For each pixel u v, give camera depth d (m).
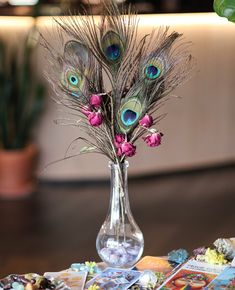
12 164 2.43
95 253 1.88
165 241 1.98
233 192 2.52
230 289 0.83
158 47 0.84
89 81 0.84
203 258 0.94
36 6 2.39
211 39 2.70
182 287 0.85
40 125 2.55
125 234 0.91
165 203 2.38
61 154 2.58
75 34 0.85
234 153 2.90
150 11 2.50
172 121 2.70
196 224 2.14
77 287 0.88
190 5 2.86
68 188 2.57
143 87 0.83
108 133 0.87
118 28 0.84
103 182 2.62
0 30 2.46
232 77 2.81
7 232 2.08
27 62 2.39
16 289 0.85
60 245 1.95
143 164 2.69
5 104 2.40
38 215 2.24
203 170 2.83
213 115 2.80
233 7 0.93
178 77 0.85
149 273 0.89
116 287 0.87
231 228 2.11
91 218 2.20
